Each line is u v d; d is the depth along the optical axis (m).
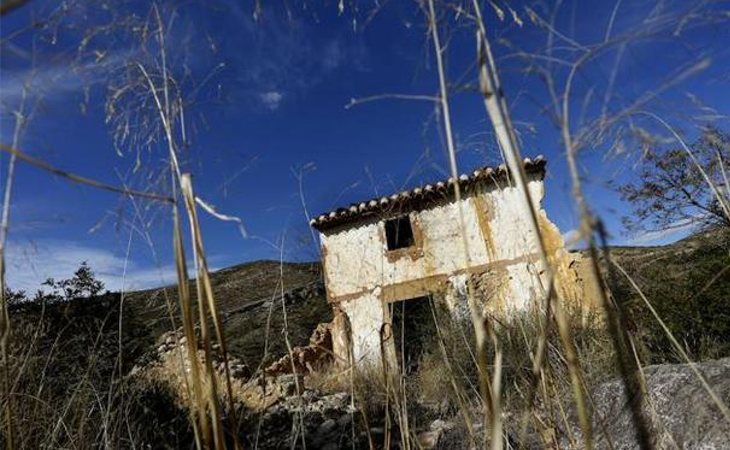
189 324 0.95
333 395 6.56
